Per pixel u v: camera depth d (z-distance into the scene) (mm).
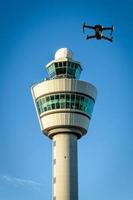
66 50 140750
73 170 124750
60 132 129000
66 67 136000
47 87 130000
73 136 129625
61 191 122000
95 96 135250
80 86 130375
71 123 128375
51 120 128750
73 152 127125
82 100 130500
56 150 127812
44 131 131375
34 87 134125
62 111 128750
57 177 124250
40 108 132250
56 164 125938
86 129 131250
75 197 122250
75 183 123750
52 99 129875
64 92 129375
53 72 137125
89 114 132625
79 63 137375
